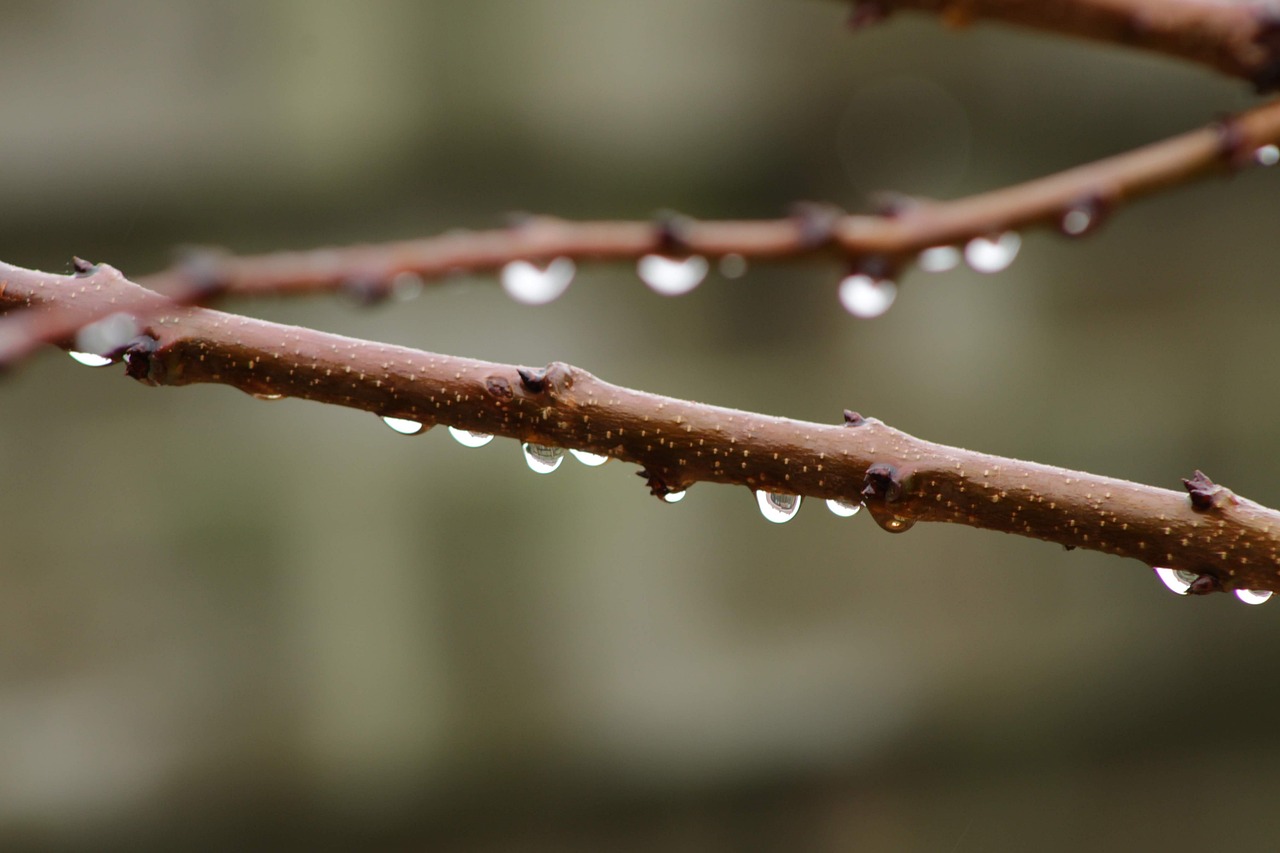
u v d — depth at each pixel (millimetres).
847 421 413
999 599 722
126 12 678
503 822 698
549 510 718
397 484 712
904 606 722
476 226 726
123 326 412
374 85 706
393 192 719
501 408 412
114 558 690
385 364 413
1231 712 707
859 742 707
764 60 729
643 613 718
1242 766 704
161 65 688
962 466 410
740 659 716
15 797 660
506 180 726
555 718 705
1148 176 470
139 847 670
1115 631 716
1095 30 446
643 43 721
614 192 733
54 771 665
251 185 708
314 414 709
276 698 691
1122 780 707
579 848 695
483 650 708
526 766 702
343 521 708
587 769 701
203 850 674
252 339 413
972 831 701
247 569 700
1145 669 712
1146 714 710
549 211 729
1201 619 712
